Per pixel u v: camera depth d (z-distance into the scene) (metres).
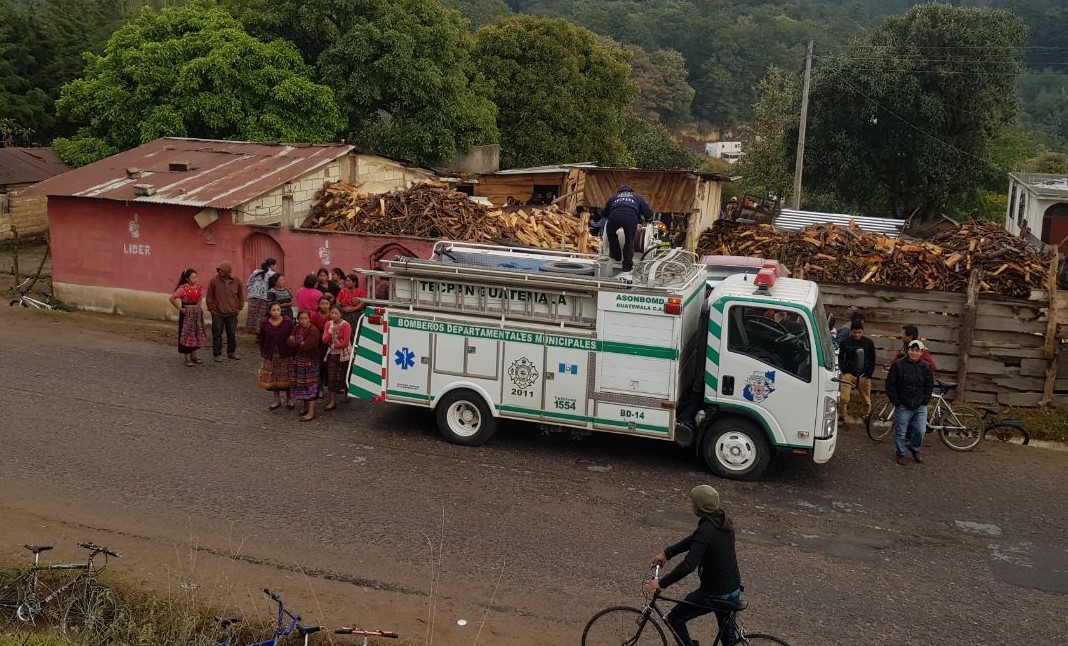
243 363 14.66
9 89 34.69
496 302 10.84
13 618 6.95
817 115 35.94
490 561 8.30
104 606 6.97
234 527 8.79
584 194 27.69
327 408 12.54
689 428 10.45
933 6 36.69
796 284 10.93
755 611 7.59
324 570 8.02
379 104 28.36
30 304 18.12
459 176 25.39
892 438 12.33
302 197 18.28
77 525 8.68
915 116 35.09
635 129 56.59
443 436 11.48
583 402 10.66
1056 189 32.38
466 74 33.00
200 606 7.23
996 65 34.75
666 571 8.18
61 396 12.46
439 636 7.04
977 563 8.71
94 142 26.22
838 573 8.36
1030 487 10.77
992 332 13.18
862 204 38.25
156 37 26.27
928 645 7.20
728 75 107.00
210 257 17.38
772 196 47.03
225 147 20.59
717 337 10.31
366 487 9.88
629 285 10.24
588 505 9.64
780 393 10.18
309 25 26.48
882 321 13.59
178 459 10.44
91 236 18.16
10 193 27.86
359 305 13.33
